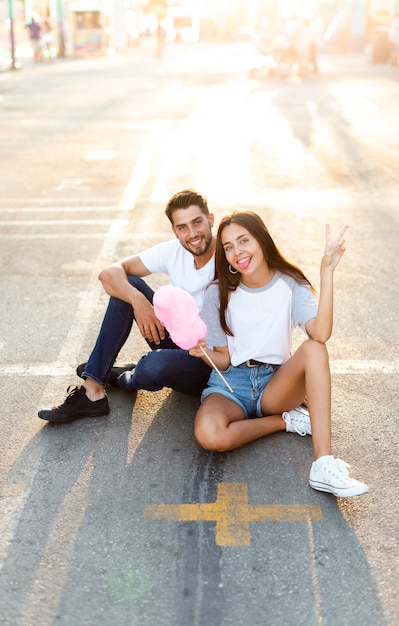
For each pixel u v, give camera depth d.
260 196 8.80
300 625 2.57
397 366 4.51
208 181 9.60
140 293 3.83
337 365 4.54
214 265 3.74
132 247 6.91
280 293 3.53
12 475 3.48
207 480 3.41
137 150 11.73
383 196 8.71
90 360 3.96
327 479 3.20
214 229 7.37
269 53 24.19
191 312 3.23
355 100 17.69
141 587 2.76
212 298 3.61
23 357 4.71
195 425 3.53
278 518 3.14
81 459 3.60
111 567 2.87
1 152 11.75
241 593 2.72
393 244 6.87
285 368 3.53
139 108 16.78
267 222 7.69
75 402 3.92
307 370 3.37
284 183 9.43
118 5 44.28
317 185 9.30
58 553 2.95
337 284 5.88
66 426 3.90
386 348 4.76
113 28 44.62
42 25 33.22
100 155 11.36
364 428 3.84
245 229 3.40
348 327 5.08
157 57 36.38
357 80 22.84
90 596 2.72
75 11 37.75
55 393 4.25
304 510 3.19
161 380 3.86
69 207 8.38
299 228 7.46
